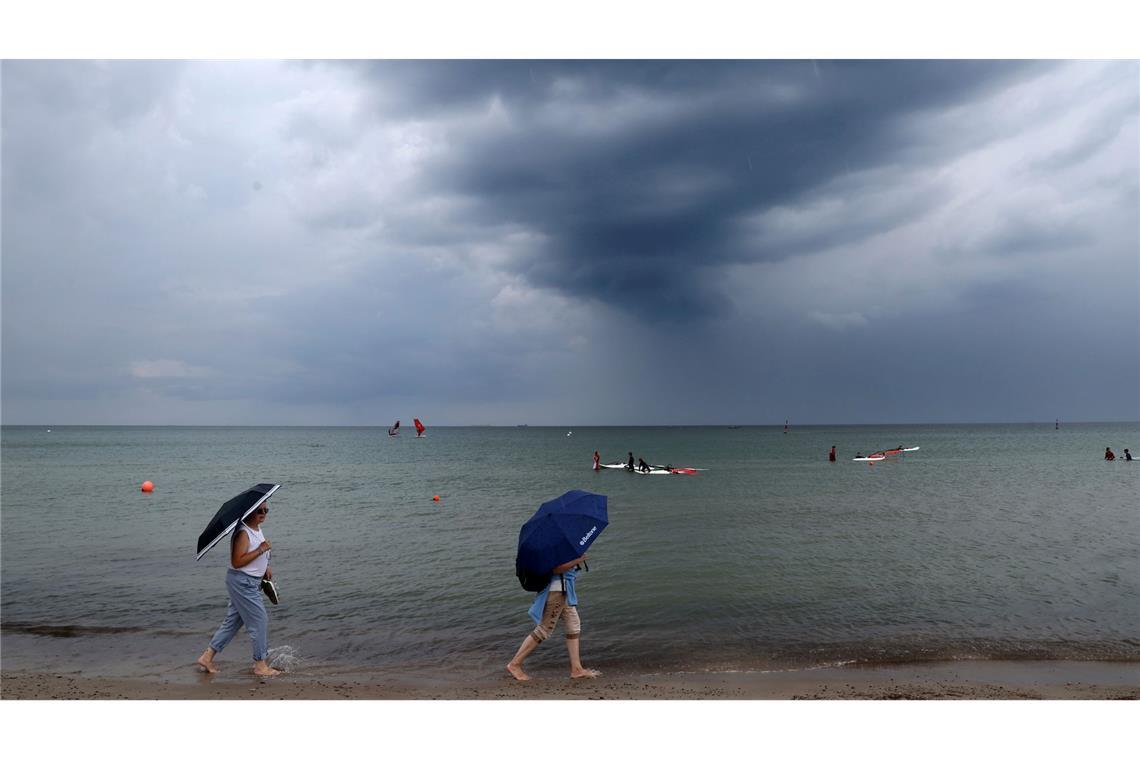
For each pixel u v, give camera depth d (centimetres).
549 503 883
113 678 848
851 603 1226
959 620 1114
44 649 986
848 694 768
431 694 770
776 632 1054
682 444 12281
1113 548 1778
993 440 13038
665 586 1362
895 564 1576
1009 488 3534
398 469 5772
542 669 900
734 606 1209
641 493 3381
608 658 938
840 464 5956
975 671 875
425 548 1875
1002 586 1352
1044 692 779
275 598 892
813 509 2678
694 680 836
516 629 1094
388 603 1262
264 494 880
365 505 3030
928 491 3388
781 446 10988
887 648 973
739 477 4456
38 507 2928
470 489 3834
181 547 1877
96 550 1831
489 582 1437
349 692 778
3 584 1423
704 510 2658
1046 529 2120
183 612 1200
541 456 8362
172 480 4566
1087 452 7950
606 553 1734
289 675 867
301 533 2175
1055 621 1105
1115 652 951
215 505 2989
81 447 11062
